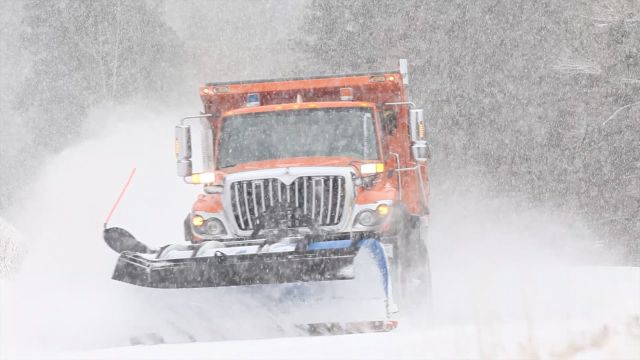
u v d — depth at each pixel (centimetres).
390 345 1655
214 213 2948
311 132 3231
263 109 3281
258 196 2912
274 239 2633
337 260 2452
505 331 1817
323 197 2872
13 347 2452
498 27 10750
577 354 1383
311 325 2541
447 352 1490
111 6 15688
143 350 1866
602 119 8919
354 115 3247
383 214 2850
